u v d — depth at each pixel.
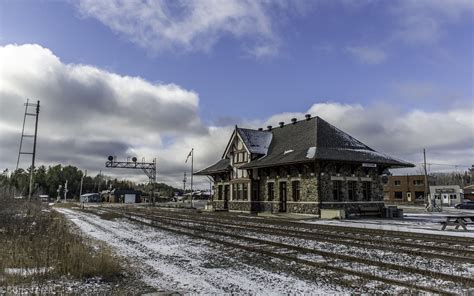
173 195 147.62
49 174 150.88
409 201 88.94
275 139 41.91
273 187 37.19
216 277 9.49
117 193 120.81
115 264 10.18
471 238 16.05
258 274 9.80
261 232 19.86
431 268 10.38
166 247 14.75
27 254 10.99
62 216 32.53
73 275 9.40
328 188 31.77
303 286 8.51
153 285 8.75
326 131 35.88
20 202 31.34
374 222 26.33
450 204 83.50
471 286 8.38
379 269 10.21
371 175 34.38
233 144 43.56
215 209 47.34
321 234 18.33
